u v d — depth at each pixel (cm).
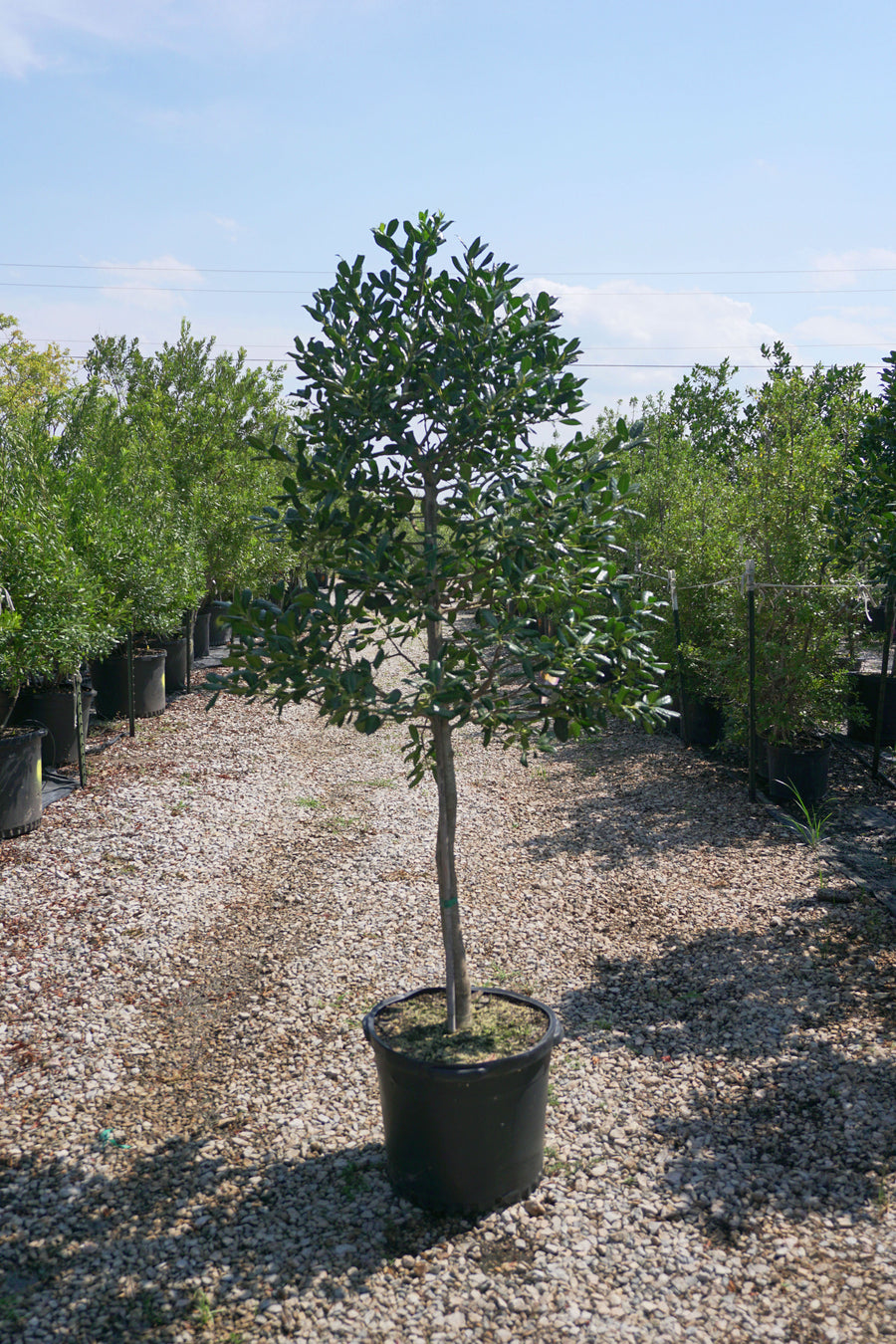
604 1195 314
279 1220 303
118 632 893
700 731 973
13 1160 332
